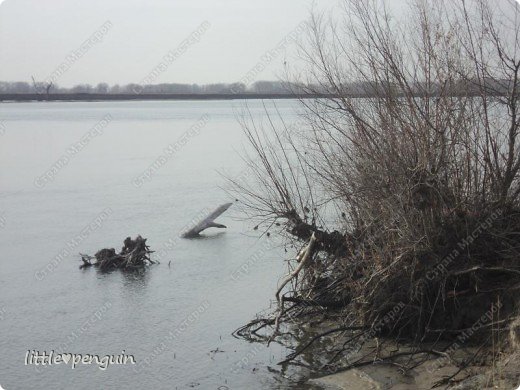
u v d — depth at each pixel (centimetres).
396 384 916
